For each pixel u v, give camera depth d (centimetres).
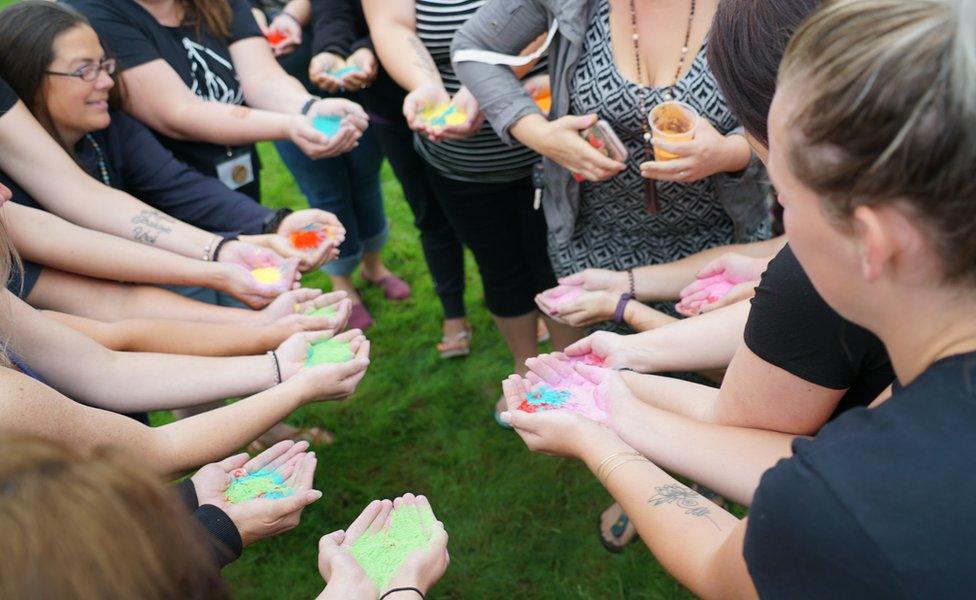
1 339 179
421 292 417
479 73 245
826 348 136
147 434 179
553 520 294
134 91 274
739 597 113
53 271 236
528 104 242
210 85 295
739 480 153
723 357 198
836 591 89
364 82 314
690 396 181
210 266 243
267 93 307
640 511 142
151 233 249
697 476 159
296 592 275
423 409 347
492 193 294
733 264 223
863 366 137
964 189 81
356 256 385
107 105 254
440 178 298
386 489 312
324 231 268
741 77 142
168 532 95
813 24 90
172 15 287
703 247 251
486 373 362
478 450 325
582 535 287
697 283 229
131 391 205
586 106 232
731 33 142
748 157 220
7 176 238
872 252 88
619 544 278
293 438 330
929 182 81
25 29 231
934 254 86
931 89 79
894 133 81
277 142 359
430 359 372
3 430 100
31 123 236
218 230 280
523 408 193
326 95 379
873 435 90
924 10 83
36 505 88
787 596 95
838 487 88
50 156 238
